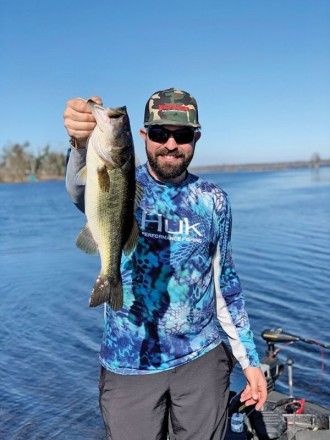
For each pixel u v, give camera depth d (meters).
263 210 11.82
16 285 5.02
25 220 11.92
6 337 3.45
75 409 2.43
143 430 1.07
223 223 1.18
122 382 1.07
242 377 2.37
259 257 6.16
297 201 13.95
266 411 1.65
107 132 0.93
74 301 4.37
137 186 1.03
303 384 2.56
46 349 3.21
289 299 4.21
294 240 7.31
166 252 1.09
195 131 1.12
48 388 2.65
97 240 0.99
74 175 1.02
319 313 3.79
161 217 1.10
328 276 5.00
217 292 1.21
